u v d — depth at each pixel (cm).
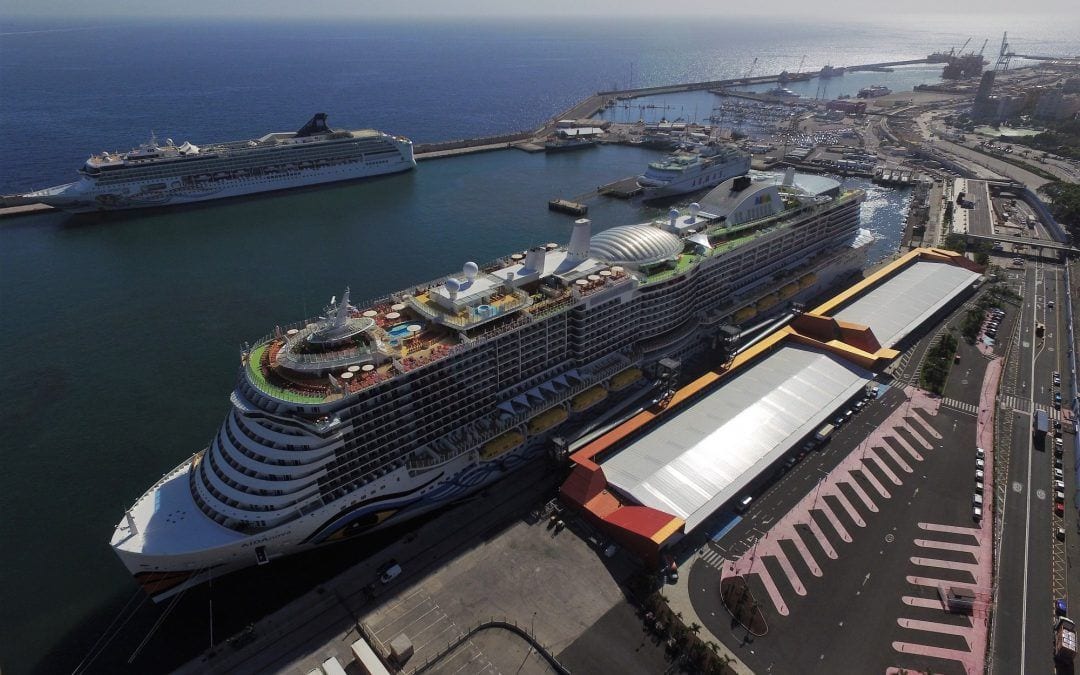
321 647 6944
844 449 10081
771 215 13912
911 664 6862
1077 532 8569
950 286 15112
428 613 7331
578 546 8219
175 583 7300
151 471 9781
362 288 15850
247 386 7594
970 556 8188
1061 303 14862
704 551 8194
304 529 7600
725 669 6631
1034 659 6931
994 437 10369
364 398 7556
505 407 9219
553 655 6856
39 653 7012
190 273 16788
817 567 8000
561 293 9906
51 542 8500
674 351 11681
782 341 12488
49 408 11194
